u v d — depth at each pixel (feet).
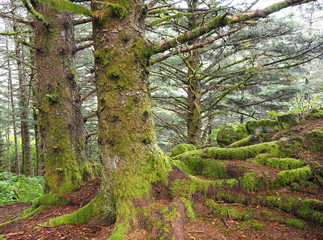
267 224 7.78
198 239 7.22
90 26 26.21
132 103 8.55
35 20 13.99
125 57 8.45
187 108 27.22
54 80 13.87
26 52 28.32
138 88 8.66
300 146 11.43
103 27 8.43
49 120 13.87
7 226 10.92
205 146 20.76
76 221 9.71
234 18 8.02
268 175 9.69
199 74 25.70
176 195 8.85
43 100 14.01
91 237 8.49
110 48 8.41
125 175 8.44
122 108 8.48
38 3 13.96
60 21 14.03
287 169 10.31
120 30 8.39
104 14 8.31
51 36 13.85
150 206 8.16
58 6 6.65
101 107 8.72
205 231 7.67
